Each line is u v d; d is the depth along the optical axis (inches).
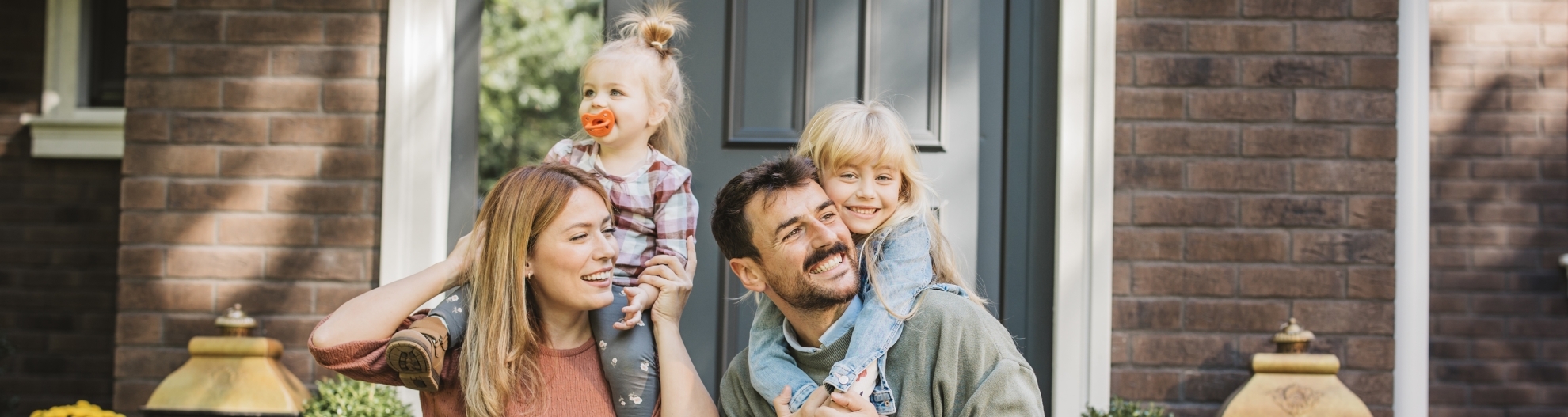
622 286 73.8
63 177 145.5
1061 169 109.8
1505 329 143.6
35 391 143.9
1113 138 109.7
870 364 60.8
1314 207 109.7
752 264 63.1
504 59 346.3
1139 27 110.4
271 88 113.6
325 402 106.8
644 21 85.3
